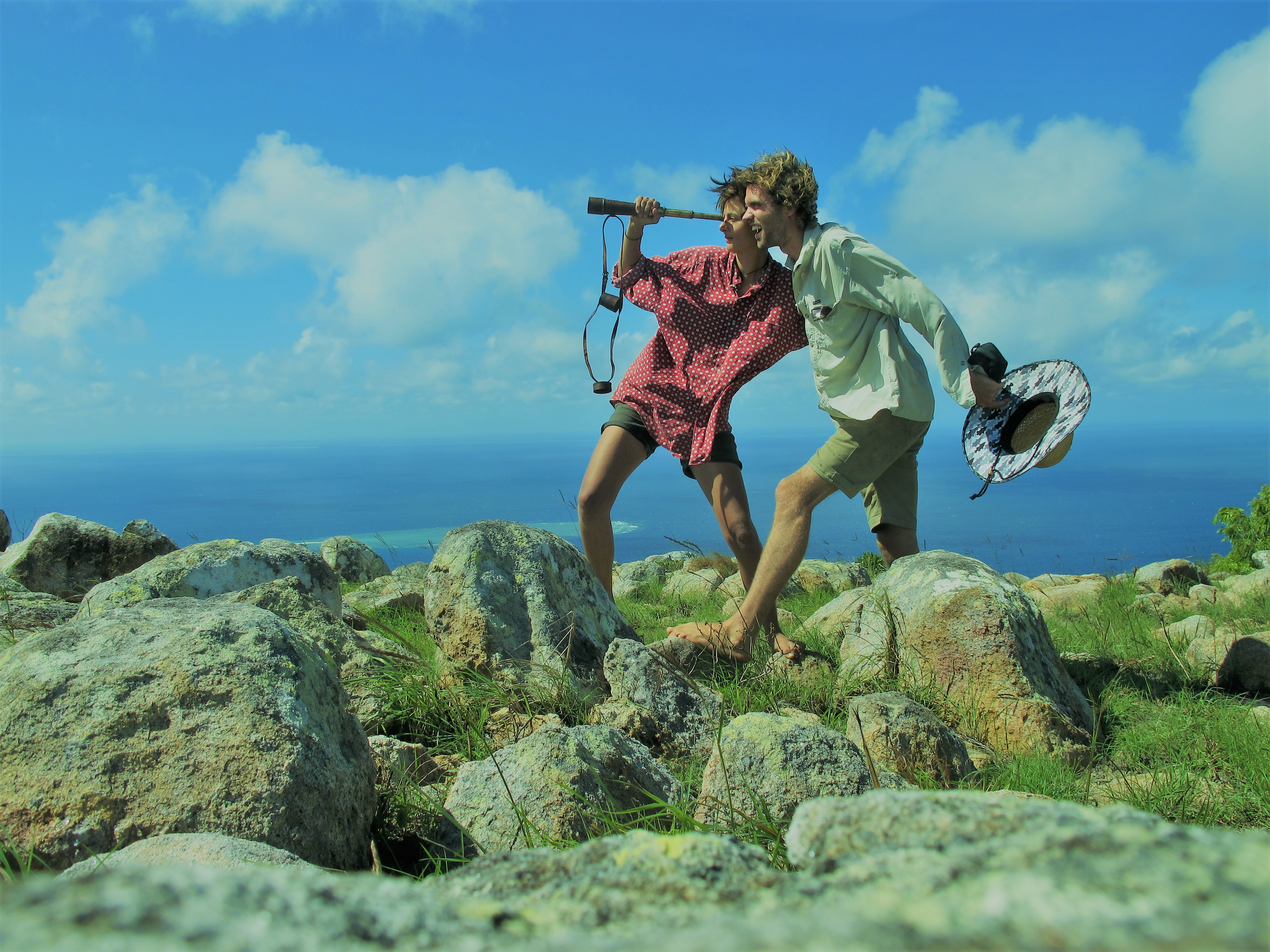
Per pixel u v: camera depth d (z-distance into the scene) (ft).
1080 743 11.24
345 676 11.55
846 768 7.72
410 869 7.48
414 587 23.35
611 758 8.27
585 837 7.42
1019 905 1.63
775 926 1.59
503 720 11.13
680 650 13.65
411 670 12.03
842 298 13.57
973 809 2.50
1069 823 2.32
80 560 21.61
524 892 2.53
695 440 14.92
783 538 13.85
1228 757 10.23
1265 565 34.58
